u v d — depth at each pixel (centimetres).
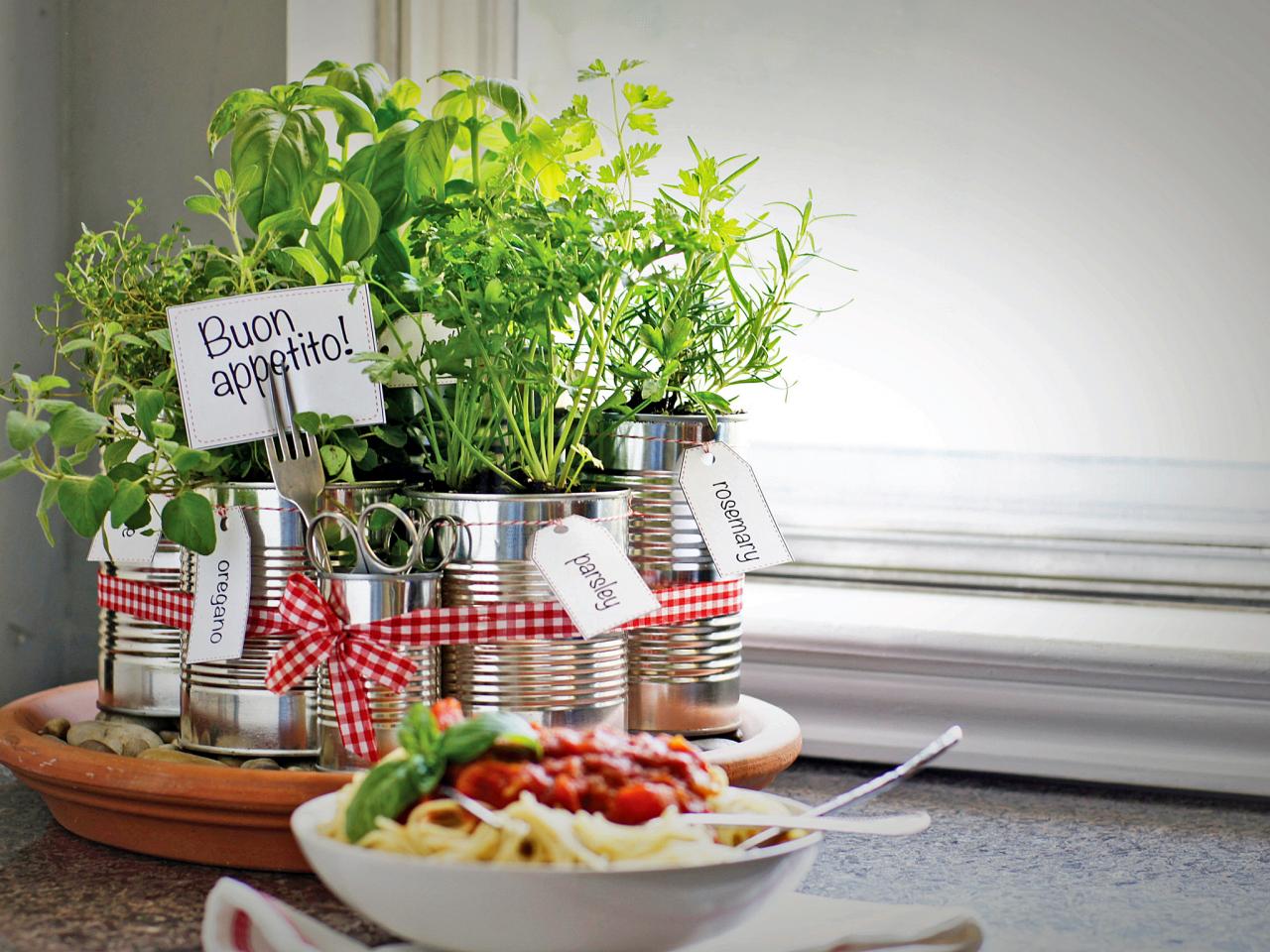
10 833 101
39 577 137
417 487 98
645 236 97
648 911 65
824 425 151
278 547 97
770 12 149
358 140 135
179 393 100
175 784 88
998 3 143
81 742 103
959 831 110
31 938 80
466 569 92
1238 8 139
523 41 151
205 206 102
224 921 72
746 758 98
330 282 104
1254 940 84
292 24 132
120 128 138
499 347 93
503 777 69
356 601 90
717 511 102
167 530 91
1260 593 138
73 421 90
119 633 111
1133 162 142
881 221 148
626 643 104
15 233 133
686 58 151
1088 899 92
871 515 148
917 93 146
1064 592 144
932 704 129
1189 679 121
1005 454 146
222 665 98
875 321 149
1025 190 145
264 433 97
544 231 90
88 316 112
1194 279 141
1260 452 140
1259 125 139
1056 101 143
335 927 82
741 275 151
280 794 87
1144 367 143
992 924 86
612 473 105
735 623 108
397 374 106
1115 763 123
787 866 70
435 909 65
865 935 76
